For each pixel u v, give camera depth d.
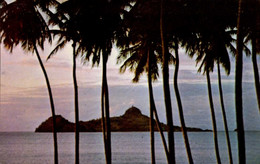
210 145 146.00
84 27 24.95
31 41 27.72
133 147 131.25
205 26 23.12
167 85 18.19
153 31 23.97
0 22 26.81
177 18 21.61
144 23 23.64
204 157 83.19
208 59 26.81
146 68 29.27
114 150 112.44
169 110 17.92
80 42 26.30
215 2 22.19
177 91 23.44
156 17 22.95
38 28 27.22
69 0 25.47
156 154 95.00
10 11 26.67
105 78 25.06
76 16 25.20
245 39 24.09
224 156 85.75
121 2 24.45
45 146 140.50
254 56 22.47
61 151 109.31
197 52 27.73
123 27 24.77
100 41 24.92
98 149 118.25
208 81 27.16
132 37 25.11
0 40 27.31
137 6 23.56
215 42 25.86
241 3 15.46
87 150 112.62
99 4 24.47
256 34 21.84
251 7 17.91
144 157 85.25
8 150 113.62
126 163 71.19
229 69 27.56
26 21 26.75
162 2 19.05
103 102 26.48
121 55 28.92
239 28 15.21
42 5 27.09
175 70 23.58
